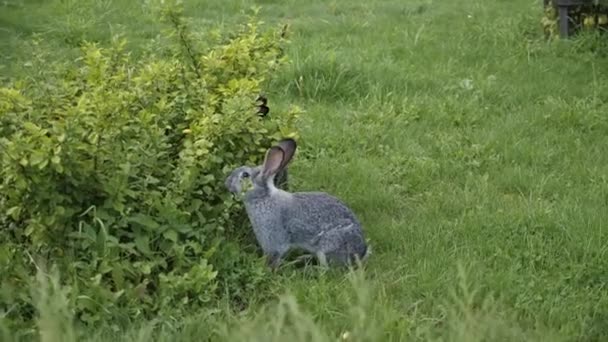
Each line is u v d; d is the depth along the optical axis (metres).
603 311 9.27
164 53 13.91
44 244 9.41
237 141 10.43
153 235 9.65
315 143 14.00
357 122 15.07
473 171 13.23
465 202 12.04
